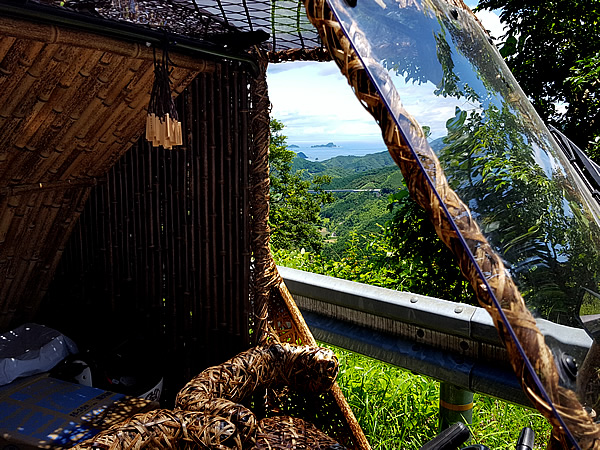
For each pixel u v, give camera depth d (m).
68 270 3.18
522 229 1.06
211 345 2.81
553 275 1.05
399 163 0.97
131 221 2.93
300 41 2.39
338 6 1.01
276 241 6.93
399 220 4.07
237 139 2.53
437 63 1.16
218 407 1.64
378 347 2.51
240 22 2.19
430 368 2.33
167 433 1.48
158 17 1.91
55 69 2.06
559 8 6.96
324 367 2.25
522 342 0.89
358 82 0.98
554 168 1.33
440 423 2.52
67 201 2.84
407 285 4.04
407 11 1.16
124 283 3.03
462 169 1.04
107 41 1.88
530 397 0.88
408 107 1.02
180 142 2.00
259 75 2.43
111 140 2.64
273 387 2.32
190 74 2.47
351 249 4.68
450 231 0.93
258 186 2.51
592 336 1.04
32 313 3.19
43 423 2.05
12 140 2.24
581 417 0.90
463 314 2.21
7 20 1.57
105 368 2.69
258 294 2.59
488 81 1.34
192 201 2.69
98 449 1.38
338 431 2.37
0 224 2.55
